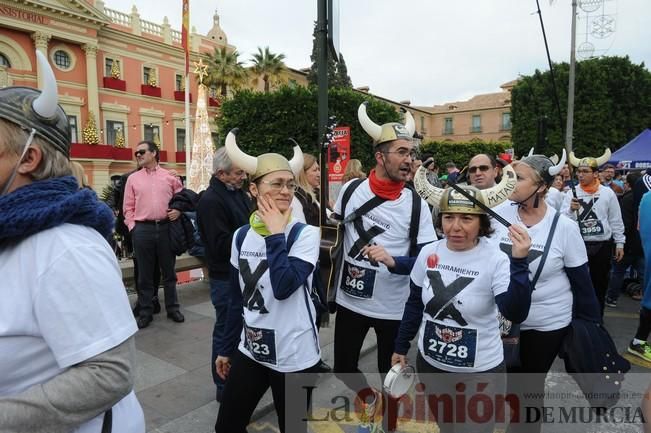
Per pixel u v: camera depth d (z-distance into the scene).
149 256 4.52
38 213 0.96
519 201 2.49
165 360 3.75
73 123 27.47
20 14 24.47
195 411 2.97
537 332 2.45
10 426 0.89
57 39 26.33
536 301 2.43
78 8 26.52
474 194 1.95
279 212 2.00
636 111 25.45
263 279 2.03
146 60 30.94
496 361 2.01
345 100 12.69
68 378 0.95
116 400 1.02
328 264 2.66
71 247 0.99
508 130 52.59
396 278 2.61
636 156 11.20
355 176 5.42
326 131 3.45
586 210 4.97
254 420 3.03
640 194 5.65
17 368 0.98
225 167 2.98
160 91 31.58
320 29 3.72
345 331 2.73
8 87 1.08
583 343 2.39
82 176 1.42
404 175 2.58
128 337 1.05
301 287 2.06
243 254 2.14
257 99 12.87
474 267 1.97
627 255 5.85
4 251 0.99
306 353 2.08
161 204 4.51
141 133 30.91
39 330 0.97
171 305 4.73
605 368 2.37
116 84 29.06
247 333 2.11
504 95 55.34
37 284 0.95
